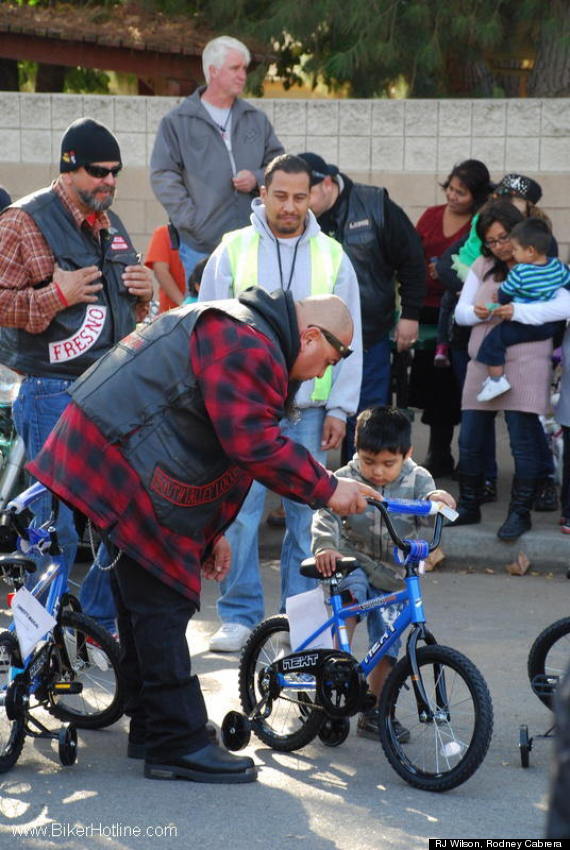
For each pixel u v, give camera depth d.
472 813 5.39
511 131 13.68
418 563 5.79
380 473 6.18
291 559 7.29
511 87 20.75
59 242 6.76
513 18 16.08
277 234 7.21
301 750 6.18
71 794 5.52
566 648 7.13
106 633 6.17
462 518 9.44
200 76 18.02
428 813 5.39
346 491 5.37
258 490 7.38
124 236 7.05
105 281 6.92
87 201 6.73
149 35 17.58
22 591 5.82
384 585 6.24
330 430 7.33
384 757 6.09
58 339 6.83
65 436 5.50
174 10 18.44
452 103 13.72
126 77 21.88
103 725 6.29
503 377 8.98
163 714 5.64
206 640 7.70
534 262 8.91
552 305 8.84
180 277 10.53
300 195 7.10
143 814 5.31
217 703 6.64
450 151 13.78
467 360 10.11
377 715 6.31
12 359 6.93
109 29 17.70
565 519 9.32
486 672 7.16
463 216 10.70
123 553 5.51
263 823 5.25
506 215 9.04
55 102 14.13
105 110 14.10
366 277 9.38
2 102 14.17
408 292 9.62
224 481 5.50
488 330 9.16
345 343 5.52
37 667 5.90
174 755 5.68
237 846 5.02
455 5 15.59
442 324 10.34
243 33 16.78
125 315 6.98
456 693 6.32
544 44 16.52
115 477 5.39
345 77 16.19
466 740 5.84
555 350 9.87
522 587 8.91
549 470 9.64
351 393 7.34
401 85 17.05
